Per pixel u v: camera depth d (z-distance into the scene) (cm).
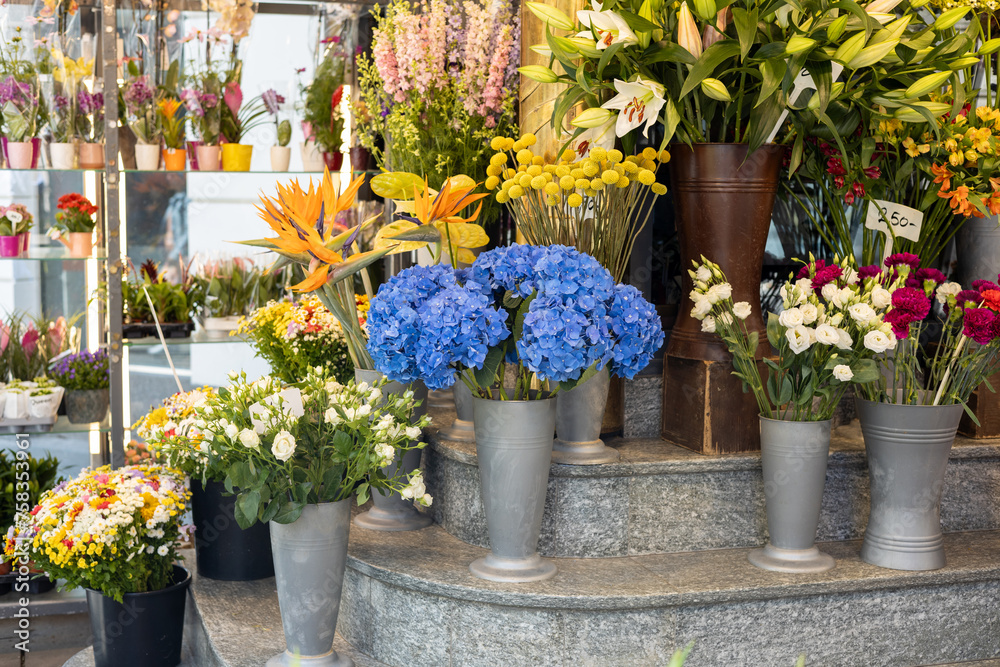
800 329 206
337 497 204
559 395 234
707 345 241
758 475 240
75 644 292
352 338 243
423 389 251
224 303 357
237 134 337
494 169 231
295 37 350
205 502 270
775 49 215
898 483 221
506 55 271
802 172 266
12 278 397
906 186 285
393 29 286
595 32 222
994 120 244
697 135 238
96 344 371
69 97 313
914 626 224
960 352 227
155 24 320
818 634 218
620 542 232
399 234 220
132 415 415
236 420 195
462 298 189
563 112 234
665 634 209
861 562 228
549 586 209
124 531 239
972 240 279
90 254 326
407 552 231
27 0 309
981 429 264
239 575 273
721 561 229
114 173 303
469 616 211
